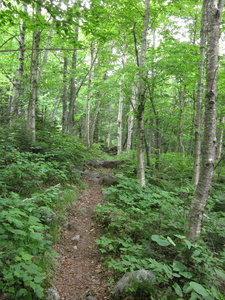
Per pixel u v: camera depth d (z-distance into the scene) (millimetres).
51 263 3111
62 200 5141
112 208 4941
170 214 4199
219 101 8773
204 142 3561
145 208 5043
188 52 5594
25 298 2213
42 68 8586
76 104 19859
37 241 3049
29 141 6875
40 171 4945
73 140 9742
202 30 7172
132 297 2580
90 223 4836
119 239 3699
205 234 3855
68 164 7055
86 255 3693
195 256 2664
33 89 7324
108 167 10289
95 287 2920
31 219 2750
